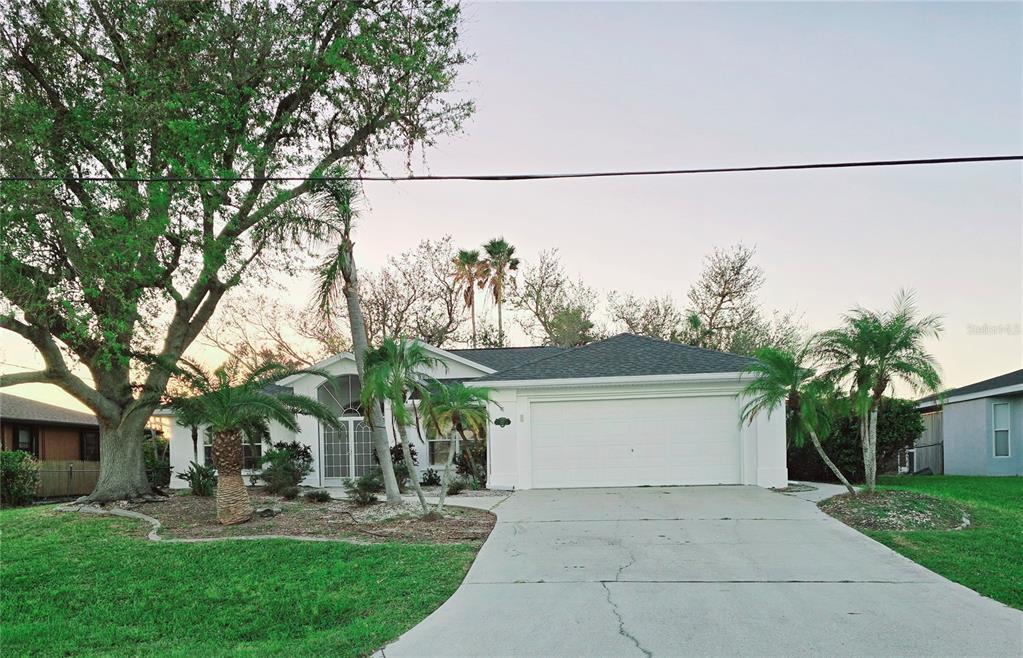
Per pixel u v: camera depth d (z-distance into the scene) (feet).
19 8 39.27
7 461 63.57
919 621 21.02
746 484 52.70
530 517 39.29
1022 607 22.41
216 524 37.73
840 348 40.78
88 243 36.40
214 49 43.24
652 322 121.70
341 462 67.51
